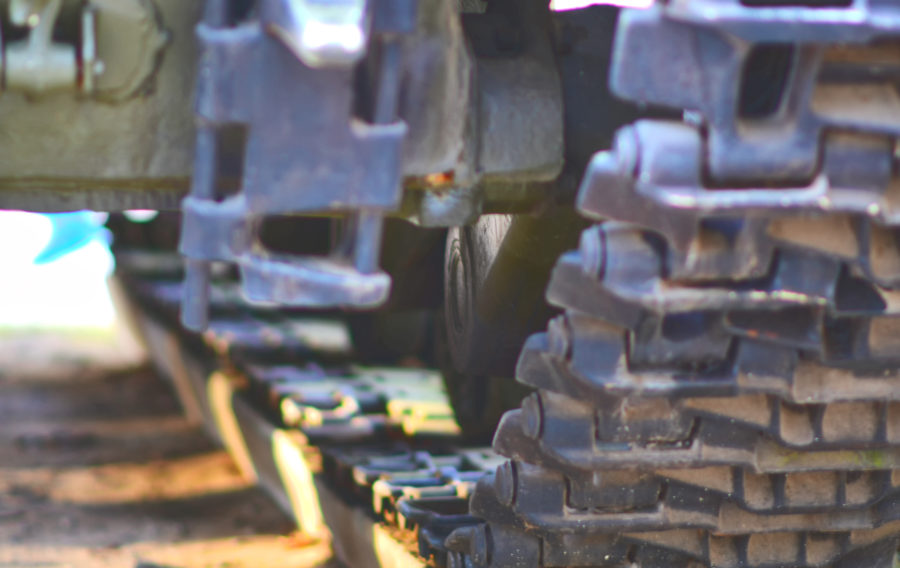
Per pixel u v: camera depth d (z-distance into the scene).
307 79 3.18
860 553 3.80
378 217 3.26
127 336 11.60
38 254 8.14
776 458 3.56
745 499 3.61
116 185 3.33
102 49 3.23
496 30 3.54
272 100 3.18
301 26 3.07
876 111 3.18
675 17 3.11
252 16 3.21
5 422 8.17
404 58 3.30
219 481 6.38
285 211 3.23
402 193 3.48
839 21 3.08
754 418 3.51
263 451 5.89
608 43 3.56
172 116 3.29
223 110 3.18
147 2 3.25
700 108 3.14
